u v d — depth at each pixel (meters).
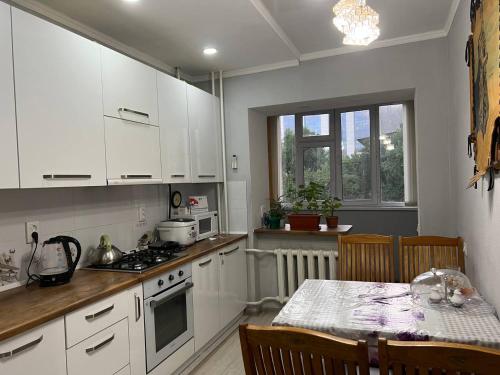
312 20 2.62
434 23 2.79
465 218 2.39
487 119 1.58
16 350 1.37
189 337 2.53
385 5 2.48
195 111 3.13
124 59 2.31
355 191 4.95
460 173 2.54
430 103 2.96
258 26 2.54
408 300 1.87
